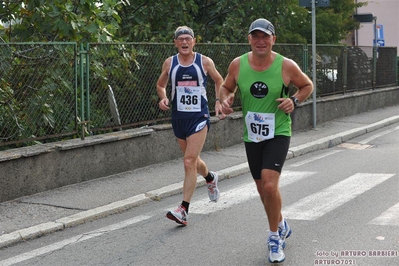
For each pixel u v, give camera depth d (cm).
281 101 582
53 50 954
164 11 1530
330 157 1202
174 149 1145
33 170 884
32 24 1122
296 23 2089
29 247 681
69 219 762
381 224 711
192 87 769
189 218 774
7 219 765
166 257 629
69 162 940
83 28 1072
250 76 594
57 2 1064
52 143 945
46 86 948
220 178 1018
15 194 861
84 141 965
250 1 1614
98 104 1036
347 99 1764
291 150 1223
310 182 963
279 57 591
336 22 2144
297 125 1505
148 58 1127
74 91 987
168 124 1152
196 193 919
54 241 699
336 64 1758
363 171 1037
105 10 1111
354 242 649
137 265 608
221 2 1569
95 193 891
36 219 764
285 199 852
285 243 644
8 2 1102
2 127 897
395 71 2156
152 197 880
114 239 699
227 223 746
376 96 1962
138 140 1062
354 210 779
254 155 609
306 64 1589
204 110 774
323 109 1634
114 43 1047
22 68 914
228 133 1281
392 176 984
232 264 600
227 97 622
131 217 794
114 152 1016
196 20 1644
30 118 931
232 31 1575
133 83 1101
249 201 855
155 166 1084
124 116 1085
